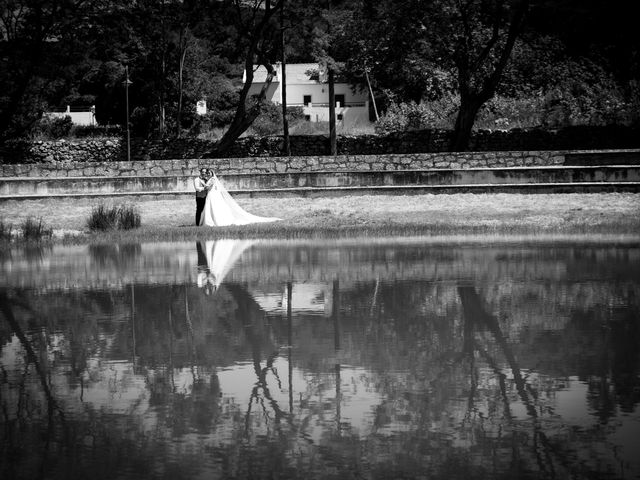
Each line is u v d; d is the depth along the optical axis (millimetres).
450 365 6770
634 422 5301
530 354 7066
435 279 11461
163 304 9938
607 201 24344
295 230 20234
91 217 22938
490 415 5488
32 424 5473
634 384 6109
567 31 38219
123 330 8438
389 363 6867
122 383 6426
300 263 13758
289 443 5047
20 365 7066
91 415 5652
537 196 25453
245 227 21297
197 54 50375
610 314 8711
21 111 38219
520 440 5020
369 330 8164
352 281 11477
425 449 4898
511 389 6059
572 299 9656
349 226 21047
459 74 31500
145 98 54406
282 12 32656
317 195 27172
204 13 39375
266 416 5566
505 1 30156
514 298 9797
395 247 16125
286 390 6160
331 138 32031
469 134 31719
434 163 28266
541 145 31781
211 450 4957
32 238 19969
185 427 5379
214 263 14086
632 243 16062
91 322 8906
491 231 19234
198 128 50250
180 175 28344
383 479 4469
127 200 27328
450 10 29750
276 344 7660
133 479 4523
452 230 19641
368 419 5469
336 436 5156
